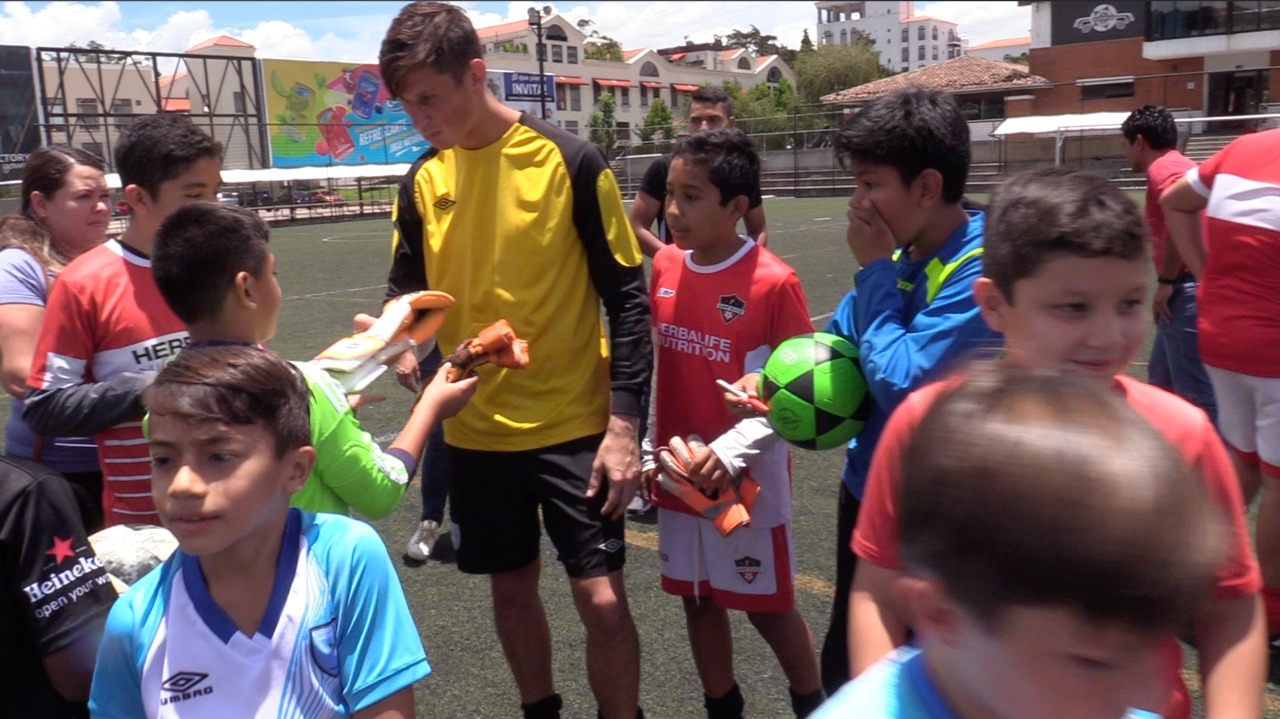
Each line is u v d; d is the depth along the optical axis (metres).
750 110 55.50
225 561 1.47
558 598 3.66
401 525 4.54
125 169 2.31
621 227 2.48
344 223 30.95
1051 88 40.28
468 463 2.55
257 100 41.97
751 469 2.42
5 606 1.68
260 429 1.45
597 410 2.55
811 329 2.47
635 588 3.74
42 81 35.66
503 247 2.44
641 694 2.95
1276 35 35.03
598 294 2.55
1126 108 38.94
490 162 2.45
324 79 43.53
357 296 12.67
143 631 1.49
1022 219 1.35
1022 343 1.38
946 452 0.77
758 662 3.11
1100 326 1.33
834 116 42.16
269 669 1.47
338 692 1.55
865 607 1.41
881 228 1.89
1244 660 1.26
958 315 1.73
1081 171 1.43
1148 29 37.16
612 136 48.31
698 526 2.50
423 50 2.22
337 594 1.53
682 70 88.88
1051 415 0.75
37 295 2.60
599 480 2.42
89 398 2.15
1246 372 3.02
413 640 1.60
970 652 0.79
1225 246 3.01
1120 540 0.68
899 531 0.82
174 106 59.41
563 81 77.00
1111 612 0.69
